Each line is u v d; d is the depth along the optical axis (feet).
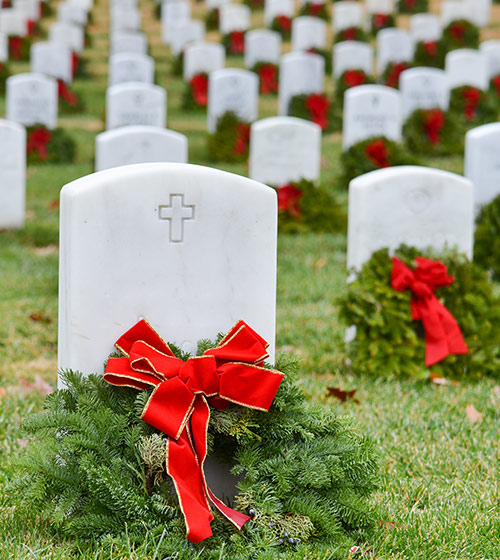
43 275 26.96
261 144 35.68
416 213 18.57
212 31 97.25
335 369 18.66
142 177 11.07
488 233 27.89
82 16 97.25
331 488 10.91
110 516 10.31
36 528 10.86
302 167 36.09
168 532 10.19
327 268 28.50
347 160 41.88
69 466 10.54
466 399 16.89
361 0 106.83
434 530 11.22
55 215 36.19
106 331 11.14
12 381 17.60
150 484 10.70
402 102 54.24
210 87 52.75
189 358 11.09
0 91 67.72
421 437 14.74
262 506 10.48
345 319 18.48
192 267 11.44
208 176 11.36
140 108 43.65
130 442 10.43
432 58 71.15
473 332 18.66
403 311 18.19
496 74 68.85
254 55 71.92
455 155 50.67
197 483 10.35
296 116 57.67
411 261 18.39
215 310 11.62
